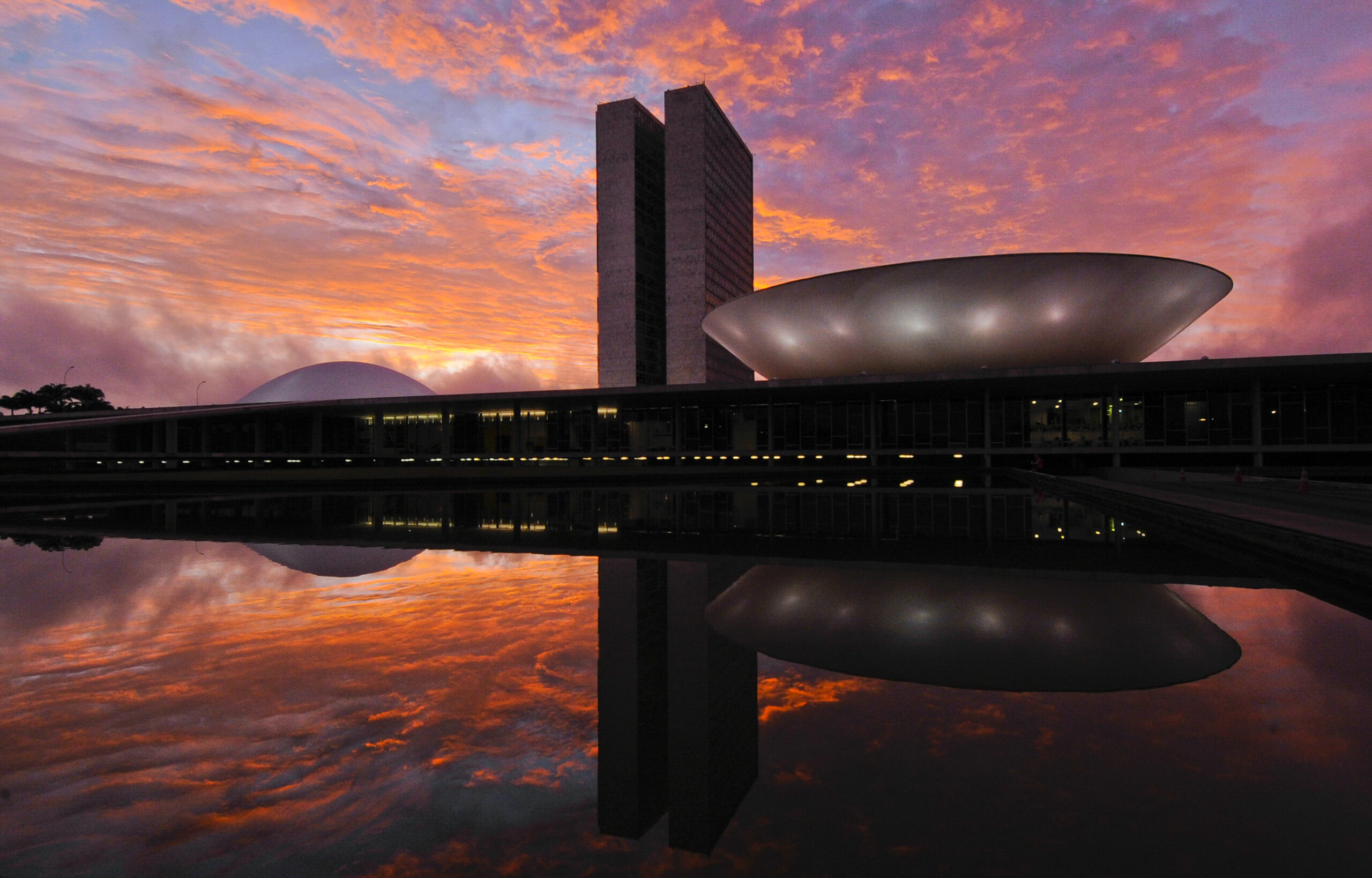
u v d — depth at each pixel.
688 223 98.31
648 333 101.94
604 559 9.33
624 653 5.03
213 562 9.36
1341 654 4.77
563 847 2.54
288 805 2.91
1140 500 15.60
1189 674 4.38
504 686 4.36
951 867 2.30
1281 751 3.22
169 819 2.80
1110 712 3.77
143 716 3.90
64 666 4.83
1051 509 15.66
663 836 2.58
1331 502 14.23
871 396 37.59
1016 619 5.85
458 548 10.57
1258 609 6.13
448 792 3.00
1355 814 2.63
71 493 24.78
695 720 3.74
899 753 3.27
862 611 6.22
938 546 10.20
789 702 3.98
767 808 2.76
